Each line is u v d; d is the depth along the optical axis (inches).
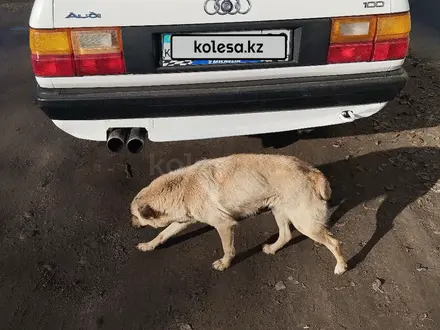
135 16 66.7
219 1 66.8
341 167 88.2
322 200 67.6
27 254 72.1
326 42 70.9
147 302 65.4
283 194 67.4
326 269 69.7
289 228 72.2
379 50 72.7
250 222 78.2
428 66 119.6
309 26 69.6
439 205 79.2
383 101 77.2
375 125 99.0
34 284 67.7
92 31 67.3
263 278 68.7
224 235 69.4
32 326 62.2
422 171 86.7
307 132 96.7
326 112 77.2
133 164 89.6
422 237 73.6
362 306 64.0
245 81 72.7
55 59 68.6
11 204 80.6
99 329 61.9
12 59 123.7
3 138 95.8
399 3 70.8
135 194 83.1
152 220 69.9
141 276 69.2
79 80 70.3
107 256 72.3
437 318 62.0
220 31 68.6
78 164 89.4
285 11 68.2
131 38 67.9
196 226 77.7
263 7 67.6
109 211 79.7
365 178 85.5
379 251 71.8
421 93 108.8
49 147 93.6
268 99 73.1
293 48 71.1
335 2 68.7
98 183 85.2
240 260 71.7
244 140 95.5
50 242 74.2
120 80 70.6
